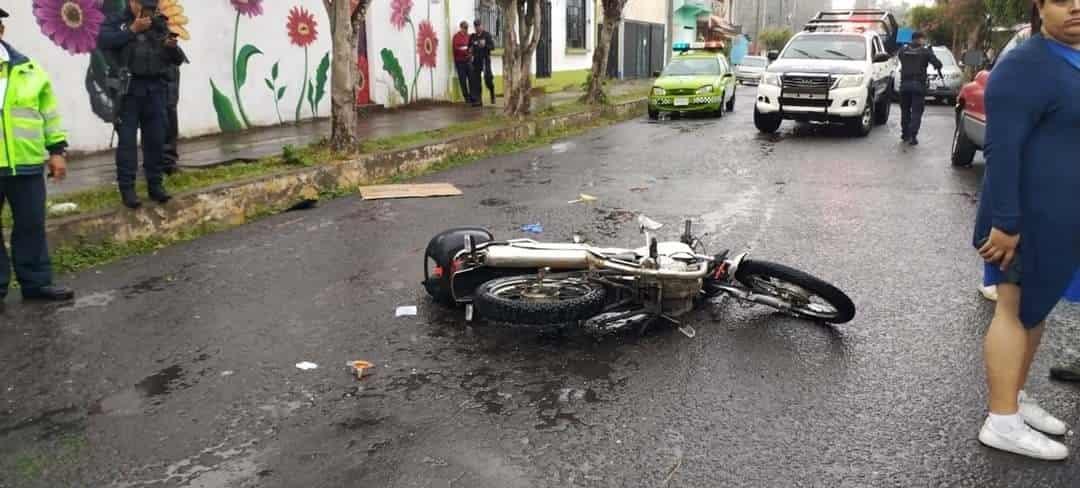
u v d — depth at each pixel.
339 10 10.15
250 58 13.58
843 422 3.85
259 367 4.53
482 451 3.61
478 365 4.54
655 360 4.59
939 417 3.90
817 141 14.45
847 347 4.77
